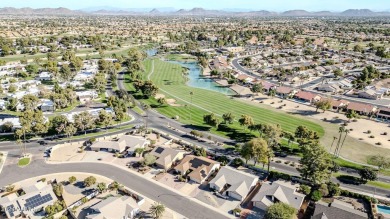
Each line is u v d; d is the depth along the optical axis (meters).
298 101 189.50
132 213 83.69
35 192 88.38
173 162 111.69
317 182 93.50
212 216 84.56
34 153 118.00
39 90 190.38
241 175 98.56
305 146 102.00
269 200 87.69
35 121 132.38
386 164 104.44
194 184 99.75
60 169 107.00
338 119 159.50
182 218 83.56
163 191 95.62
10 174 103.19
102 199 90.88
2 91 183.88
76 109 166.00
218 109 172.62
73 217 82.81
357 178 103.38
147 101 183.75
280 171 107.38
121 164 111.62
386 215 84.56
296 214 81.69
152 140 129.12
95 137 132.25
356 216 78.62
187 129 143.75
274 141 120.94
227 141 131.25
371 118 161.88
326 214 79.75
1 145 124.12
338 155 120.19
